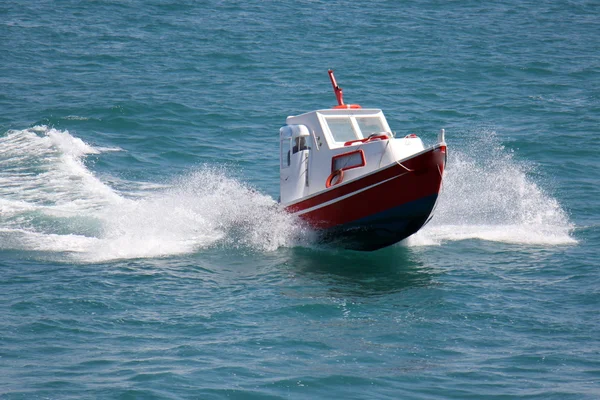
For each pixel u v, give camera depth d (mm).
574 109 115062
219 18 199125
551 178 80688
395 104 119125
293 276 54031
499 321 45000
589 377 37562
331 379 37344
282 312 46625
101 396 35219
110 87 128625
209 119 109375
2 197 71938
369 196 57062
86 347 41000
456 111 114312
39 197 72188
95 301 47750
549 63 150750
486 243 61406
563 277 52750
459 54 159500
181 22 193250
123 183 79375
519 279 52562
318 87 131250
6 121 105438
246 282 52562
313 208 59844
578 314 45875
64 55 155875
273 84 133375
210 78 137250
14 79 134250
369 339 42438
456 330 43719
